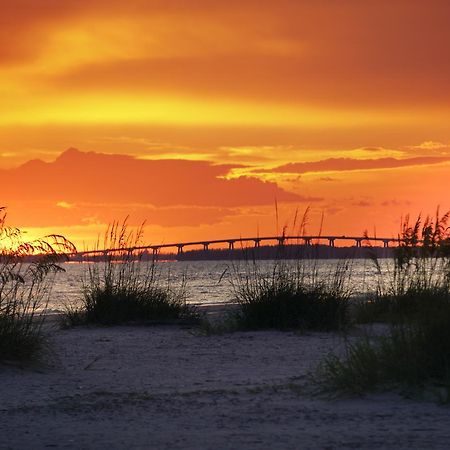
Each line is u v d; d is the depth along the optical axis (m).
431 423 11.65
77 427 11.87
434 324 14.62
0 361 17.75
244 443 10.64
